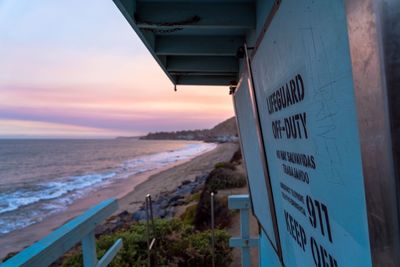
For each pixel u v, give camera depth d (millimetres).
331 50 633
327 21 643
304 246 994
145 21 1867
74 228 1590
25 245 12984
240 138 2674
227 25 1891
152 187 24891
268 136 1376
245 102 2023
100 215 1957
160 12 1873
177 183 25391
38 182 32750
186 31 2293
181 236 4828
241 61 2395
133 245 4152
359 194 571
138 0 1838
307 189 892
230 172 15406
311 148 811
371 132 518
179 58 3010
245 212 2660
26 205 20922
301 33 797
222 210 8922
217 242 4805
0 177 37625
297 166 965
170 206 15336
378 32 487
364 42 520
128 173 37031
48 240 1402
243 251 2637
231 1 1870
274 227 1517
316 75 722
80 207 19828
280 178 1242
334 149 663
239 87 2271
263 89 1342
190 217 10477
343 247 669
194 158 52844
